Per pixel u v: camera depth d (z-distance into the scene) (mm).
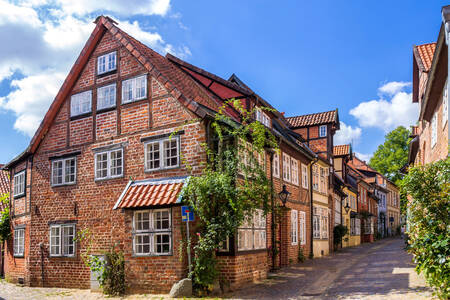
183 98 12922
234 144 12398
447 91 11055
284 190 16734
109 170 14250
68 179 15375
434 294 9055
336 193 29125
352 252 25828
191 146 12695
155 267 12039
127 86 14336
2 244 20547
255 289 12133
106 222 14055
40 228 15734
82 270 14445
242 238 12984
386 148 51594
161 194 12156
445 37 10273
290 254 18234
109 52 14969
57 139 15844
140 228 12539
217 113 12617
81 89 15484
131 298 11625
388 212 55000
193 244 12023
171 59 17141
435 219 10109
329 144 26484
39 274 15500
